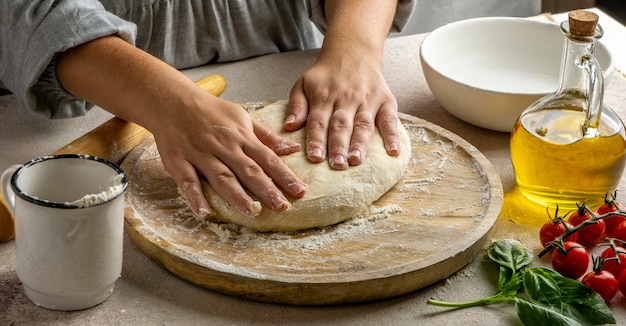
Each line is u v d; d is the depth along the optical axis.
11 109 1.30
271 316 0.90
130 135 1.17
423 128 1.24
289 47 1.60
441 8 2.13
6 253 0.97
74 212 0.82
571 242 0.96
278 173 1.01
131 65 1.11
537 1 2.21
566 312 0.88
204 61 1.50
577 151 1.03
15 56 1.18
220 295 0.93
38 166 0.88
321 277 0.90
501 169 1.20
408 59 1.51
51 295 0.87
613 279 0.91
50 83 1.18
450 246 0.96
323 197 1.00
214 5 1.45
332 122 1.11
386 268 0.92
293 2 1.57
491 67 1.36
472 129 1.29
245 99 1.36
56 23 1.13
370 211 1.05
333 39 1.26
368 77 1.20
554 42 1.36
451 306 0.92
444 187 1.11
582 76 1.05
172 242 0.96
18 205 0.83
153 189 1.07
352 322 0.89
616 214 0.96
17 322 0.87
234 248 0.96
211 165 1.02
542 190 1.08
